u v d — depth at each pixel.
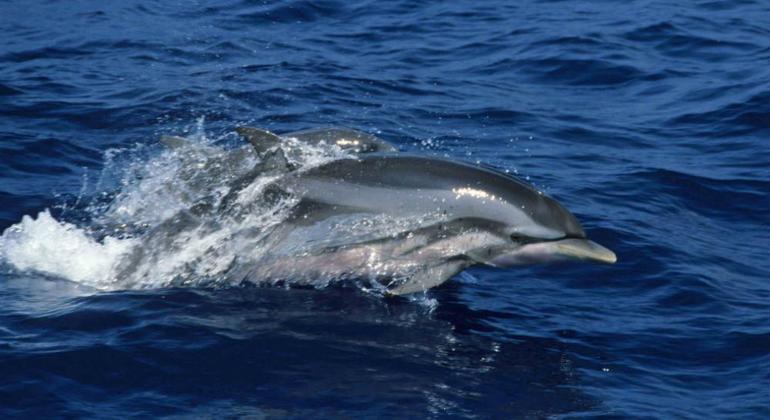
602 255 20.22
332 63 36.25
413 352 18.91
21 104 30.98
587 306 21.20
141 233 22.67
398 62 36.78
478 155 29.20
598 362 19.02
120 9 41.47
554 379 18.33
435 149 29.47
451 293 21.41
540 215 20.38
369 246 20.70
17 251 22.08
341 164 21.12
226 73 34.59
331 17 41.72
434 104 32.84
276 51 37.41
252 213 21.17
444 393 17.62
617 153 29.61
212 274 21.11
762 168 28.52
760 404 17.66
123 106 31.12
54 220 23.20
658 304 21.31
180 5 42.34
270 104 31.97
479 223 20.42
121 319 19.28
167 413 16.58
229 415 16.59
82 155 27.59
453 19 41.53
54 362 17.73
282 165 21.27
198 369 17.83
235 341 18.72
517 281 22.14
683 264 22.91
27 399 16.78
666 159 29.12
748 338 19.88
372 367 18.28
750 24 40.75
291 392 17.33
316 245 20.80
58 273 21.34
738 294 21.77
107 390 17.16
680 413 17.41
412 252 20.66
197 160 22.78
